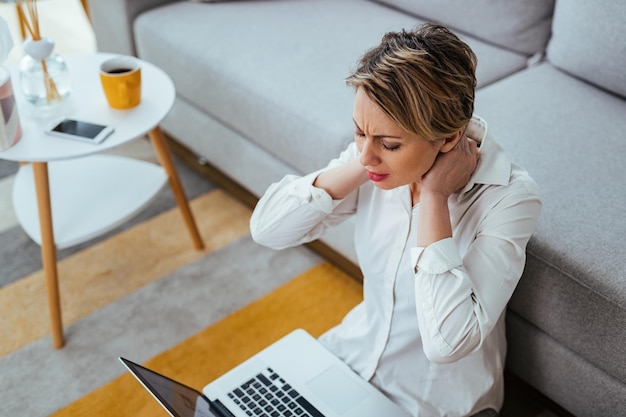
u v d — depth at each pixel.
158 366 1.80
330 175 1.32
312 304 1.98
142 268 2.09
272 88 1.97
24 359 1.83
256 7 2.41
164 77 1.99
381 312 1.38
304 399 1.35
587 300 1.39
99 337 1.89
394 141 1.04
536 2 2.07
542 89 1.95
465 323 1.13
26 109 1.84
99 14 2.53
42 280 2.05
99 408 1.71
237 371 1.40
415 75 0.98
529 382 1.63
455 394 1.37
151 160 2.52
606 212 1.51
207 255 2.14
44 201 1.73
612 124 1.80
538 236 1.45
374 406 1.34
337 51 2.13
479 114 1.84
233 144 2.18
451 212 1.24
